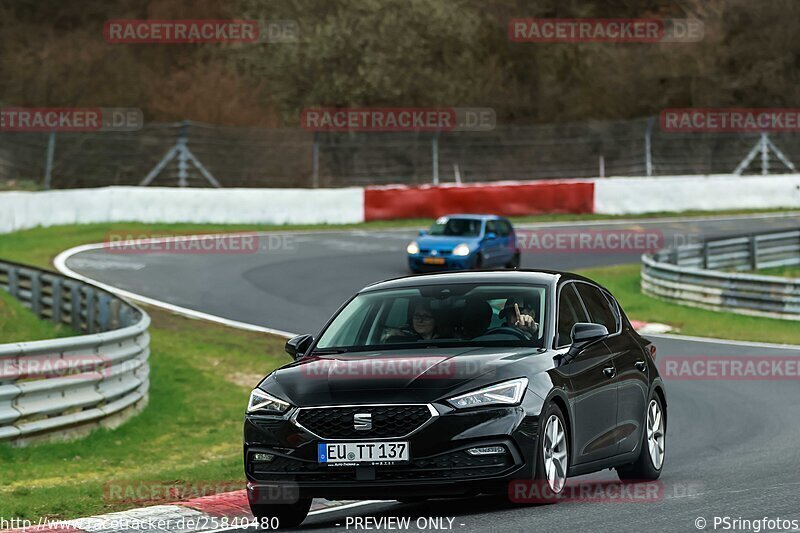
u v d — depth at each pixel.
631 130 195.62
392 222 146.62
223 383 64.38
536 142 186.38
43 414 47.72
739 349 76.81
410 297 31.64
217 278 100.31
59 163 172.25
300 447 26.97
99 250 114.75
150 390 60.94
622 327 35.06
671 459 40.94
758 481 33.09
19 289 84.94
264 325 81.50
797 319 91.88
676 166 190.00
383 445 26.48
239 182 177.62
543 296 31.16
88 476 42.66
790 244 119.62
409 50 198.62
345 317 31.77
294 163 180.00
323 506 32.41
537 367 28.23
